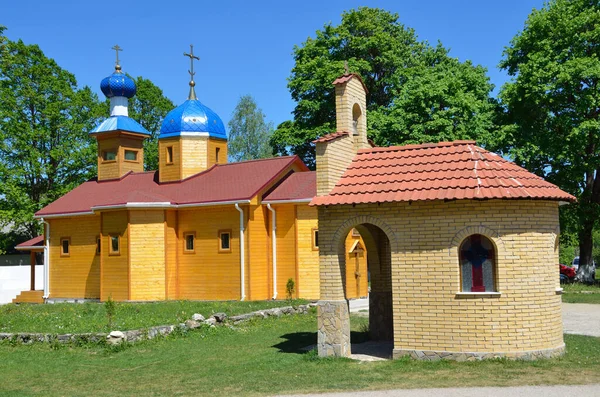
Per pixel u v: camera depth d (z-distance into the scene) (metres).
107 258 29.11
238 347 15.95
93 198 32.69
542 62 32.31
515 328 12.50
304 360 13.66
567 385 10.56
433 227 12.95
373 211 13.49
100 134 34.72
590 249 36.03
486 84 36.69
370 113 36.41
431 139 32.91
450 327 12.71
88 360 14.88
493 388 10.45
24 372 13.66
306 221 27.53
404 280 13.16
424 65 42.78
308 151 43.53
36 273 38.25
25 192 43.53
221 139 33.16
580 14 32.88
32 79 43.34
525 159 32.09
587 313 22.52
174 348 16.05
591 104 31.19
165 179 32.06
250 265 27.33
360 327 18.69
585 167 32.66
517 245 12.64
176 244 29.39
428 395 10.15
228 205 27.86
